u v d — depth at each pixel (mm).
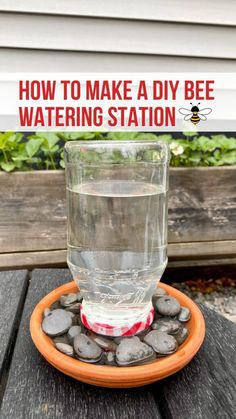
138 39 1506
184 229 1315
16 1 1371
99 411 445
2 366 531
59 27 1443
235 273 1642
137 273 547
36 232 1237
